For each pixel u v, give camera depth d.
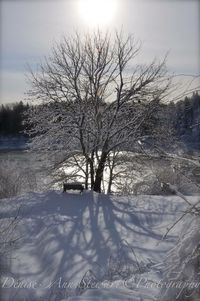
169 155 5.76
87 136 17.56
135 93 17.23
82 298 5.71
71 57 17.09
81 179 18.33
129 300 5.55
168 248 7.79
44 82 17.36
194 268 5.12
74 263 7.38
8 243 7.90
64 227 9.30
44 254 7.82
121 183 18.02
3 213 10.72
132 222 9.72
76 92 17.38
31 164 19.72
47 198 12.24
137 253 7.69
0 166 20.72
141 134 17.41
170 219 9.73
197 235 5.29
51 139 17.75
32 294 6.34
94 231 9.05
